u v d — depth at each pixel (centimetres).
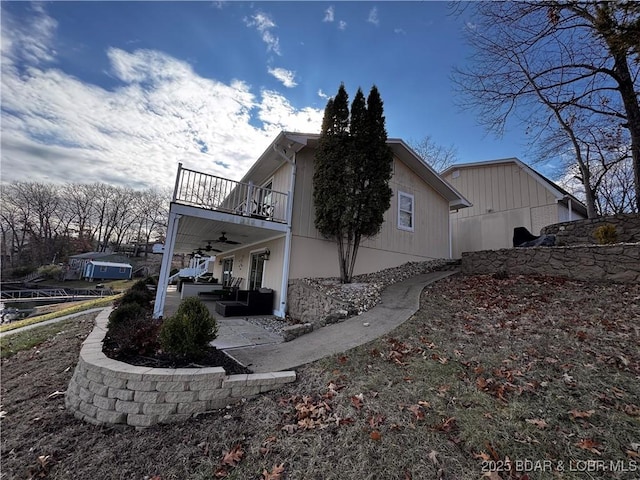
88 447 260
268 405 294
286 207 793
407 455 213
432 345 393
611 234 694
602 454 198
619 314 415
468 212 1416
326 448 229
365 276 848
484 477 190
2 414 338
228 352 422
